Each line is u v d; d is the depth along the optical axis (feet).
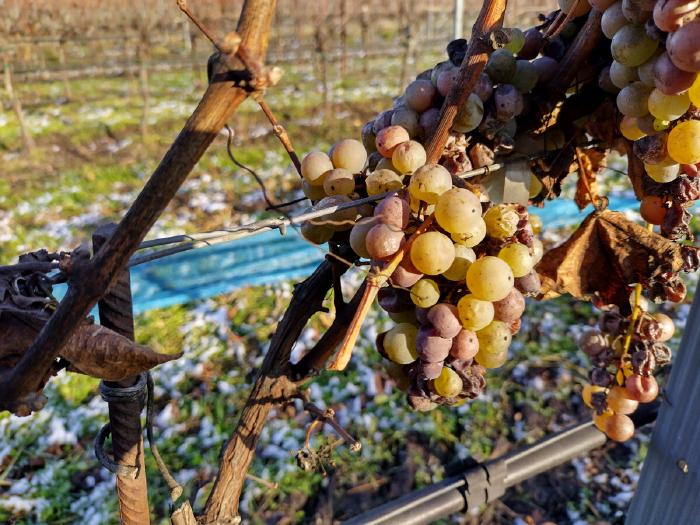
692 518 1.06
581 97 0.76
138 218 0.43
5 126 5.39
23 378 0.51
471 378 0.70
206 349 2.67
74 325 0.47
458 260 0.63
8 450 2.24
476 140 0.72
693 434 1.04
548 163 0.80
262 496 2.03
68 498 2.07
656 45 0.60
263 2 0.38
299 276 3.00
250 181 4.31
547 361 2.57
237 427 0.79
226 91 0.39
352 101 6.01
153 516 1.96
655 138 0.68
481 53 0.61
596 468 2.14
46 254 0.59
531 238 0.66
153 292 2.88
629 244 0.75
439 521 1.95
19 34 6.61
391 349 0.70
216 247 3.03
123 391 0.68
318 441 2.21
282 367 0.79
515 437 2.24
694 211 3.49
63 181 4.42
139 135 5.29
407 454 2.17
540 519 1.97
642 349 0.85
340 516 1.97
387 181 0.64
